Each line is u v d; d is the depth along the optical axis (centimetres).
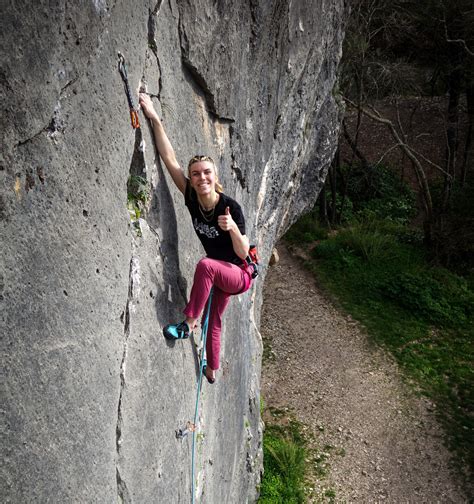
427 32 1864
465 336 1427
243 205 676
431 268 1683
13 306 204
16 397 204
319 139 1267
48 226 229
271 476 1012
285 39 741
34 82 216
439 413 1199
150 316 349
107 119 285
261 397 1225
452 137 1898
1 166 200
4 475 195
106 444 279
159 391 360
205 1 448
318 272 1659
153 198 366
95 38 266
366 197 2098
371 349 1374
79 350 253
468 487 1034
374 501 1009
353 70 1758
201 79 465
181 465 407
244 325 757
